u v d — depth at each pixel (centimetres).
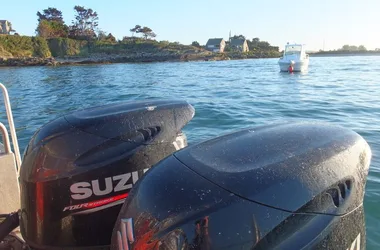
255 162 122
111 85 2047
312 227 110
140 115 182
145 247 116
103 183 170
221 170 119
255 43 11850
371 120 779
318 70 3041
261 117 842
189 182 117
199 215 108
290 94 1330
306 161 122
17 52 6228
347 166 127
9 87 2033
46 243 171
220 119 816
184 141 196
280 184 111
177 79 2391
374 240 282
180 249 108
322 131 148
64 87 1980
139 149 175
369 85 1634
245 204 107
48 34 7400
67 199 167
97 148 170
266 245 106
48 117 976
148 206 118
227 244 105
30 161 174
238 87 1692
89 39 7906
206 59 7638
